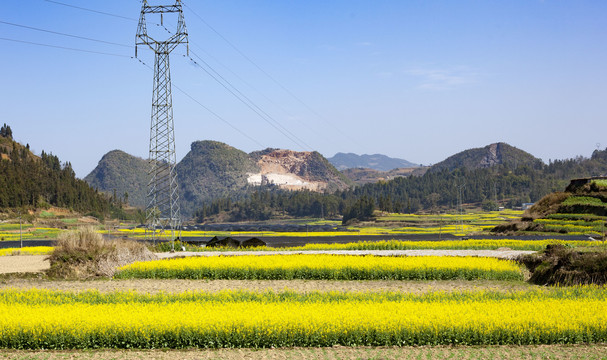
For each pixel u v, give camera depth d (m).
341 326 23.25
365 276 40.50
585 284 35.06
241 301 30.31
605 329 23.45
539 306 26.83
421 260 43.56
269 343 22.94
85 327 23.23
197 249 64.00
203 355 21.92
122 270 42.16
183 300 30.59
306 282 39.50
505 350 22.41
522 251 55.38
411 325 23.30
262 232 121.88
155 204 65.25
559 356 21.66
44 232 144.00
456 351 22.27
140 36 65.94
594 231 85.75
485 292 31.69
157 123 65.88
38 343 23.06
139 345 22.91
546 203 107.56
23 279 41.91
